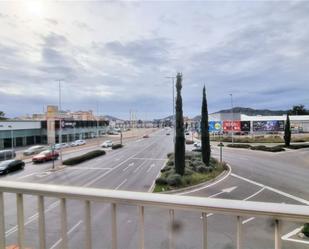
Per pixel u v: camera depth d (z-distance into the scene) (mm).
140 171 22906
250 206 1389
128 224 8727
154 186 17188
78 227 8531
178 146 19047
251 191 15758
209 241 6938
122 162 28422
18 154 35406
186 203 1507
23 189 1895
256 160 29250
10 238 7164
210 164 22984
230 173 21531
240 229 1438
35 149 36031
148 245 5652
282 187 16656
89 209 1754
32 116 66688
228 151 38594
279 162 27797
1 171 21562
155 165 26125
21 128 45188
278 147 39594
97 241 7625
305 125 70375
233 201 1458
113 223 1684
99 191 1720
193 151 33969
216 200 1482
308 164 26422
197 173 19938
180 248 4109
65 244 1825
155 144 51812
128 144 52469
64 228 1823
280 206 1357
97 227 8477
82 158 29000
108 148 44531
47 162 28578
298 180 18781
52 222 8750
